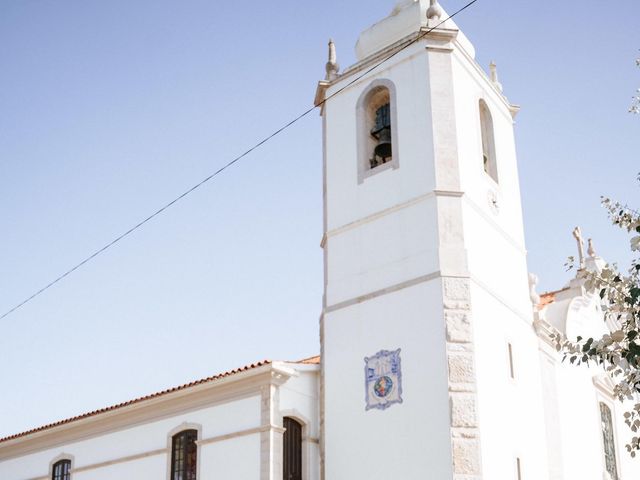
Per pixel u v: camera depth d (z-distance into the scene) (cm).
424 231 2014
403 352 1933
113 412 2336
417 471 1811
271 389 2014
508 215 2270
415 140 2112
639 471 2662
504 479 1864
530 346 2189
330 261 2164
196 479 2089
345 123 2275
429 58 2170
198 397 2159
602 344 1284
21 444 2664
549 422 2158
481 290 2006
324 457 1980
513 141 2444
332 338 2073
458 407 1817
